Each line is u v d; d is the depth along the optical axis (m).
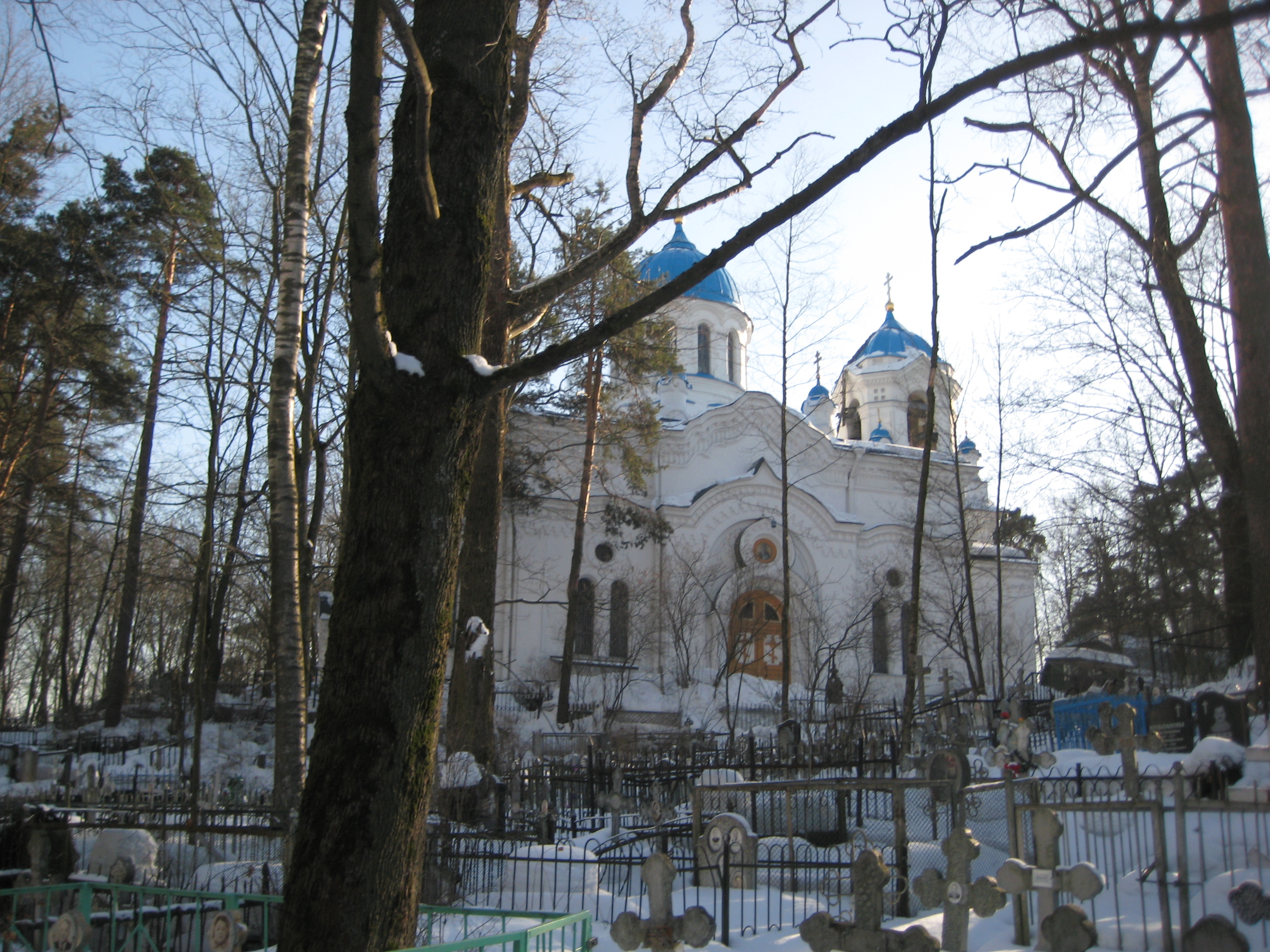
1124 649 32.00
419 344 7.05
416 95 7.38
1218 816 10.15
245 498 31.45
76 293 31.22
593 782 20.45
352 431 7.09
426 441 6.87
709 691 39.22
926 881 8.30
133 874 10.60
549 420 38.44
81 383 32.41
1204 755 10.96
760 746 26.53
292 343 13.98
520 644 39.72
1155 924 8.11
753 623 43.91
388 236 7.46
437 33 7.75
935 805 14.17
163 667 47.69
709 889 12.36
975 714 26.38
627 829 16.36
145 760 29.06
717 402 49.59
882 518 47.72
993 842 14.00
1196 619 28.00
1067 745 21.61
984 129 12.46
